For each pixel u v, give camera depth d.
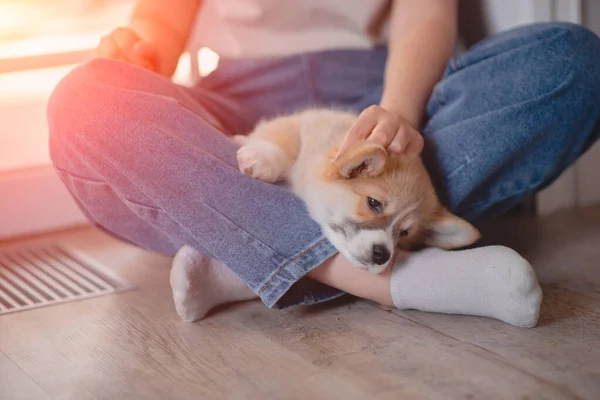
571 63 1.48
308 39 1.75
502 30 1.84
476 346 1.33
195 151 1.42
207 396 1.26
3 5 2.09
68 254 1.85
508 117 1.48
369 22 1.72
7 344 1.45
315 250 1.41
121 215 1.56
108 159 1.44
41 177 2.00
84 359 1.38
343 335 1.39
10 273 1.76
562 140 1.51
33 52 2.00
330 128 1.53
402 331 1.39
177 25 1.75
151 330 1.46
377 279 1.43
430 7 1.62
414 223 1.47
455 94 1.51
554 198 1.92
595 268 1.57
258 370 1.31
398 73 1.56
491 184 1.54
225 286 1.48
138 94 1.46
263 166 1.47
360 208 1.44
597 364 1.27
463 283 1.38
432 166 1.52
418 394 1.23
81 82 1.47
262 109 1.75
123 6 2.17
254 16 1.74
